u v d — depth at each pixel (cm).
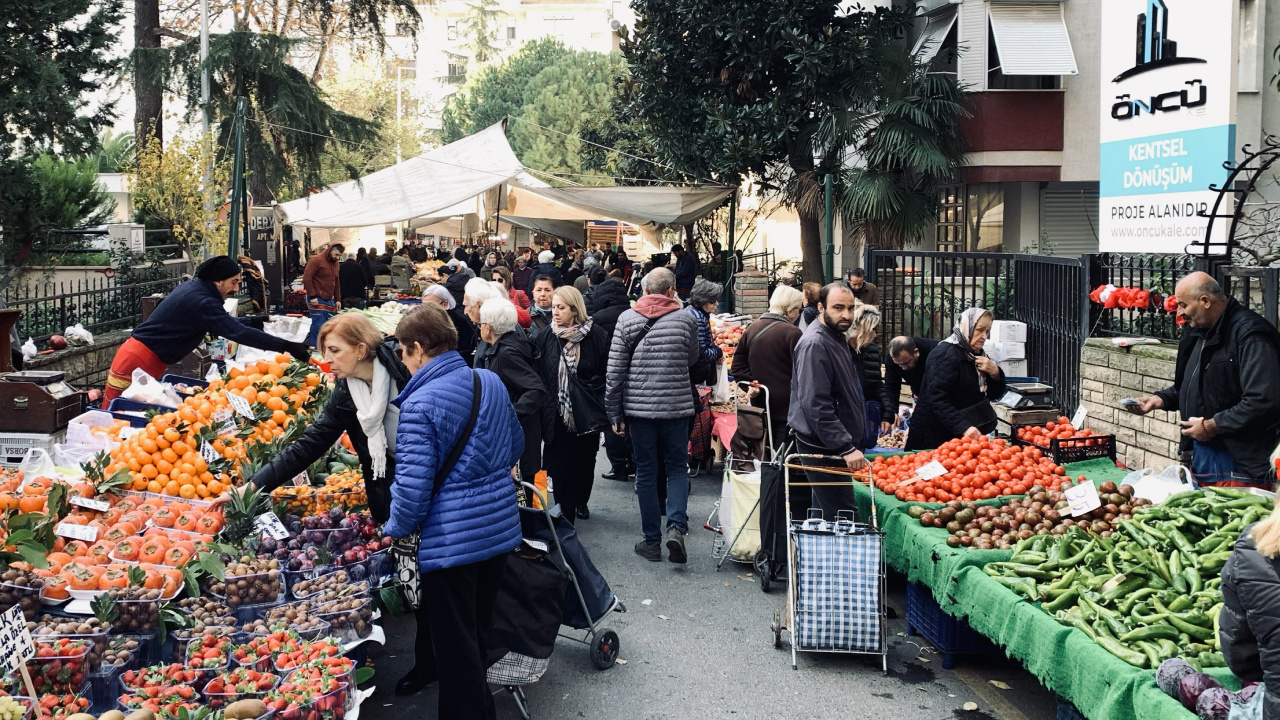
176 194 2053
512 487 478
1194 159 877
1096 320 992
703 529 882
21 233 1769
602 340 859
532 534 559
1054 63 2031
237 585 480
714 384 1009
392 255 3503
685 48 2236
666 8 2212
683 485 792
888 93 2023
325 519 545
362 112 5812
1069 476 693
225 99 2583
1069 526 570
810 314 1027
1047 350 1090
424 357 466
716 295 991
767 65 2131
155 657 446
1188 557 492
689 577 758
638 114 2336
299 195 2842
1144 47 945
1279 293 750
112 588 445
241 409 615
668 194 2114
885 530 657
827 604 599
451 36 11138
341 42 3186
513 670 521
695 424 1062
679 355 779
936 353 775
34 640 404
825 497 661
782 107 2105
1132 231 973
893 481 684
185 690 399
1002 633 507
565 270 3025
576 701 554
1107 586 483
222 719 382
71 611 439
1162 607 457
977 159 2097
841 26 2131
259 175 2644
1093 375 964
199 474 573
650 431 779
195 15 3294
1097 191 2170
